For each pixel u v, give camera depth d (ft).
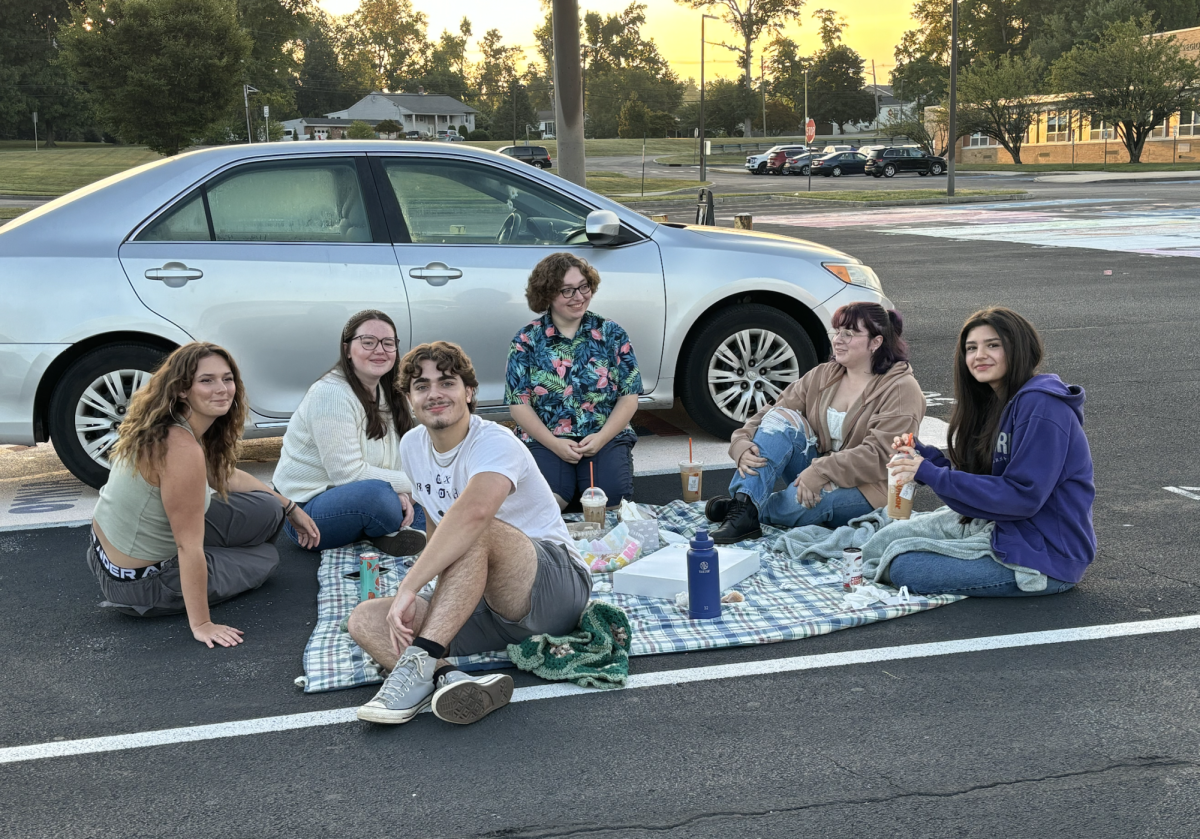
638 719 10.61
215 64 137.08
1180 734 9.95
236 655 12.46
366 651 11.28
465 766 9.81
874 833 8.52
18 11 273.13
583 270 16.44
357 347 15.40
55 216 18.37
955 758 9.64
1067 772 9.34
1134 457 19.80
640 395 20.39
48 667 12.25
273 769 9.88
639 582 13.84
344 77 441.27
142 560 13.11
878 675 11.39
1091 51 176.76
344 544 16.03
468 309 19.17
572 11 32.32
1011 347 12.89
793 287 20.62
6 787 9.70
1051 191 114.73
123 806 9.33
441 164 19.36
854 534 15.02
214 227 18.61
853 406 15.78
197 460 12.37
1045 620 12.66
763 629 12.50
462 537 10.75
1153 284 42.24
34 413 18.13
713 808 8.96
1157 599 13.17
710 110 335.67
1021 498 12.76
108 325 17.98
